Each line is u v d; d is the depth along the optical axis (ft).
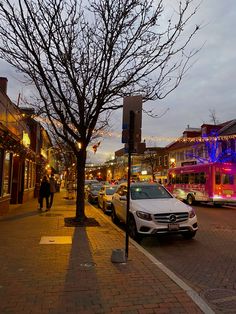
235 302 18.51
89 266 23.73
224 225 49.24
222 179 83.25
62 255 26.86
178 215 35.53
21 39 34.78
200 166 87.97
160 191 41.73
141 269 23.13
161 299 17.70
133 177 239.09
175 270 25.40
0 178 53.21
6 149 55.42
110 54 38.09
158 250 32.63
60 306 16.70
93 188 90.33
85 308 16.51
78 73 41.01
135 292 18.67
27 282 20.21
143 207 36.04
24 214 55.06
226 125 136.15
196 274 24.25
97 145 105.50
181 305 16.97
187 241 36.91
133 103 27.94
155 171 206.59
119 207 45.70
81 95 42.91
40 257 26.16
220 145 129.39
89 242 32.07
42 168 114.83
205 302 17.66
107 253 27.71
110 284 19.97
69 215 53.72
